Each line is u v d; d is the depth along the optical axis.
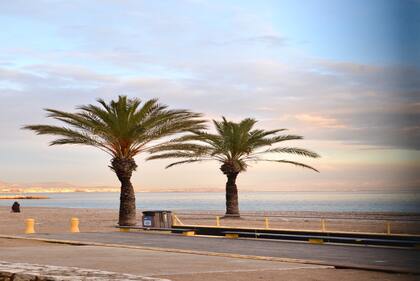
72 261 15.34
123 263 14.83
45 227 34.47
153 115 34.91
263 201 197.88
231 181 42.91
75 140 34.38
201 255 17.03
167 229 28.86
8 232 29.64
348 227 29.89
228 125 41.06
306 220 39.72
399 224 30.83
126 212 34.28
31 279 10.56
